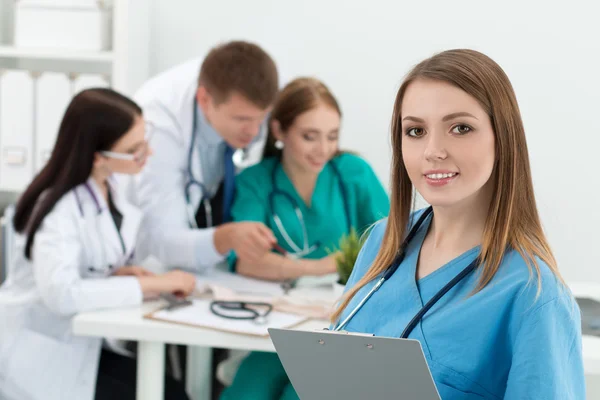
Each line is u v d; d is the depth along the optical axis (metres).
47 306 1.67
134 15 2.35
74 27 2.37
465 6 2.35
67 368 1.70
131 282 1.68
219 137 2.06
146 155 1.83
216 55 1.95
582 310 1.54
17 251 1.81
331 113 1.96
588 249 2.35
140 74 2.44
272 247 1.97
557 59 2.31
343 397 0.83
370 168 2.12
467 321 0.86
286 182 2.05
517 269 0.85
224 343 1.48
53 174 1.76
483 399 0.86
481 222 0.91
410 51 2.40
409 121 0.89
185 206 2.05
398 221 1.01
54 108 2.35
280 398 1.64
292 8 2.44
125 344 2.08
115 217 1.84
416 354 0.73
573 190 2.34
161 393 1.62
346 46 2.43
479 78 0.85
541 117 2.34
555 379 0.80
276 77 1.95
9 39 2.58
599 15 2.28
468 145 0.85
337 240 2.02
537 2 2.30
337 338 0.77
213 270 2.03
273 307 1.62
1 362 1.69
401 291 0.96
